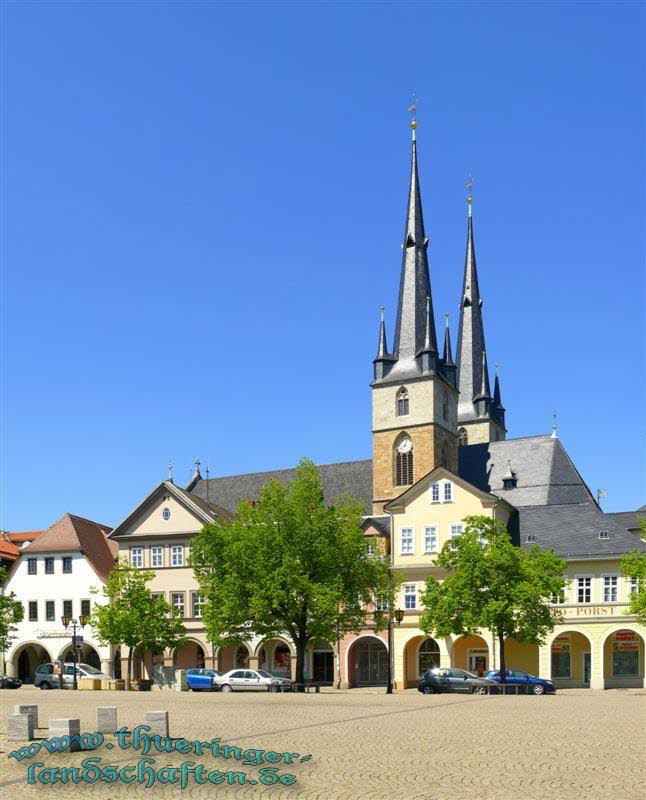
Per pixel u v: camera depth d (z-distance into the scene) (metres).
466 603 61.75
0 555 94.44
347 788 18.27
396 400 105.62
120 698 51.81
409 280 110.50
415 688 79.19
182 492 88.38
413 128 116.00
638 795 17.22
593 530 77.12
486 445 105.69
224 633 71.69
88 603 88.50
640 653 73.06
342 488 108.38
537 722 32.19
